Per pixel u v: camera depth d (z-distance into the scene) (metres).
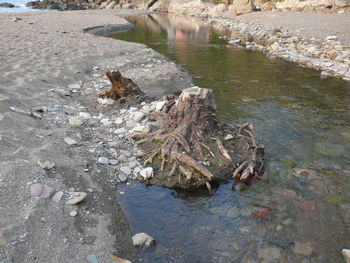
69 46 14.30
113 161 5.90
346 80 12.64
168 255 4.14
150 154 6.15
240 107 9.33
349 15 25.67
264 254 4.23
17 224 3.88
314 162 6.50
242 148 6.50
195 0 50.34
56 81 9.65
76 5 59.03
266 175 5.98
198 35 24.73
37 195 4.41
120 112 8.01
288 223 4.79
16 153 5.19
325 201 5.32
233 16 37.50
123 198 5.15
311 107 9.55
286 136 7.57
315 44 18.47
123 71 12.07
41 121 6.81
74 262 3.65
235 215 4.93
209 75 12.88
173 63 14.28
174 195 5.32
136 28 28.27
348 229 4.70
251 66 14.75
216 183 5.64
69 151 5.88
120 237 4.32
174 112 6.74
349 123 8.48
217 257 4.16
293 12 32.12
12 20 22.59
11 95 7.62
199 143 6.24
